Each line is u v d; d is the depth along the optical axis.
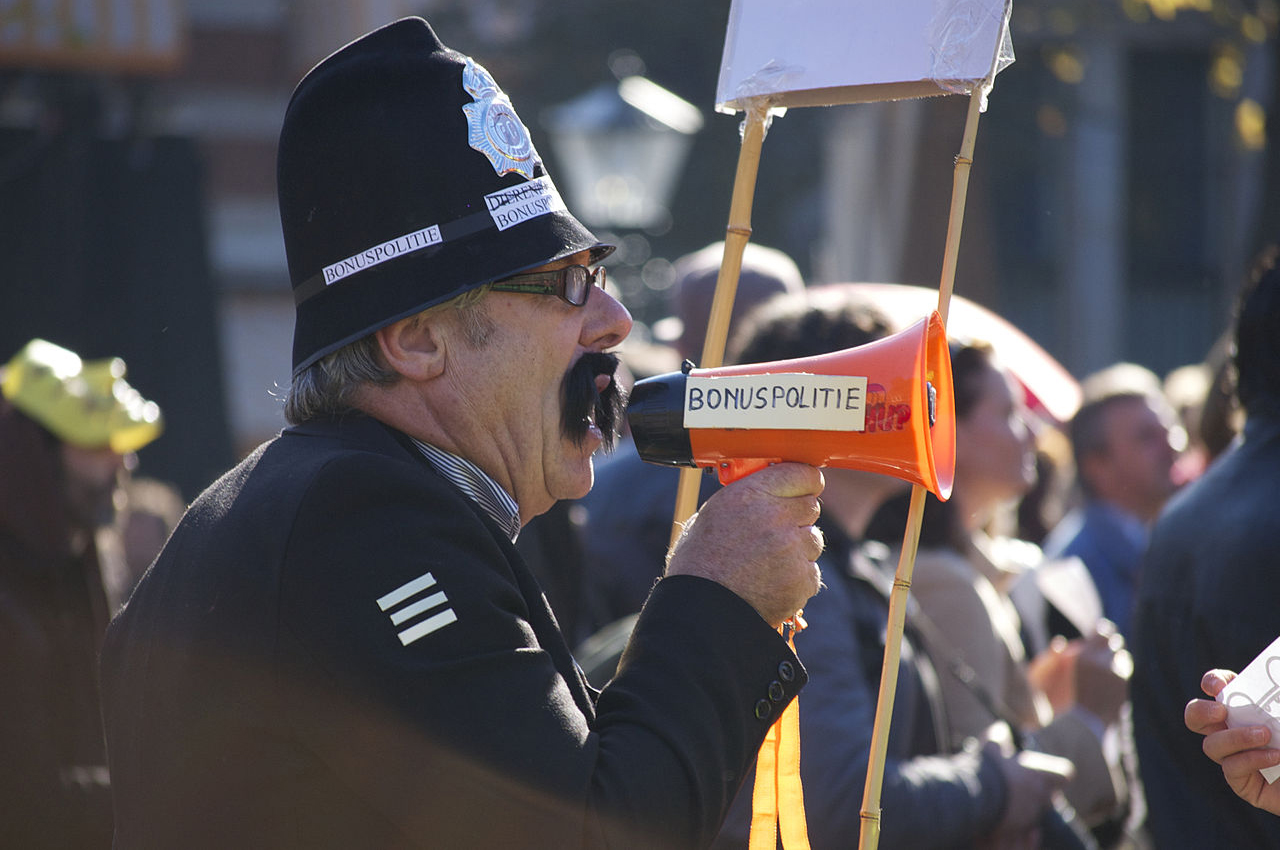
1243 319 8.78
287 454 5.90
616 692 5.50
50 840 10.23
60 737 10.73
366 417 6.04
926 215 33.06
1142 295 63.78
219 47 47.34
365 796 5.24
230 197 47.94
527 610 5.78
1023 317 63.44
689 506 7.27
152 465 20.95
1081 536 18.38
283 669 5.27
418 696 5.17
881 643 9.32
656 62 55.09
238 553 5.48
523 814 5.05
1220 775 8.21
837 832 8.41
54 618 10.85
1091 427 18.58
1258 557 7.96
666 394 6.06
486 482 6.16
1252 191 61.78
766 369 5.96
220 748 5.33
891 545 11.62
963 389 11.77
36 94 20.50
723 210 56.03
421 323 6.02
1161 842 8.52
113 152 20.62
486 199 6.02
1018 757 9.73
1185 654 8.34
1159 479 18.30
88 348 20.39
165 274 20.92
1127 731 11.93
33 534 10.95
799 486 5.90
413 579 5.32
